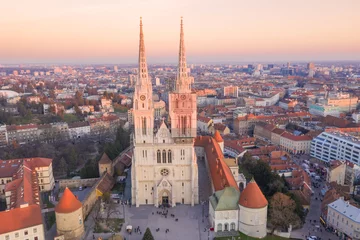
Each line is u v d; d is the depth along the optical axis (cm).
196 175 17362
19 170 19350
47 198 19350
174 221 16050
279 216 15225
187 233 15012
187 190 17638
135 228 15450
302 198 18850
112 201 17600
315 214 18388
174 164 17250
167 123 18300
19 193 16062
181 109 16700
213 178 18000
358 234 15062
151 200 17712
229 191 15500
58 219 14550
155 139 16938
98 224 15812
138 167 17250
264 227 15075
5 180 19850
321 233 16238
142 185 17500
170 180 17425
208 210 17125
